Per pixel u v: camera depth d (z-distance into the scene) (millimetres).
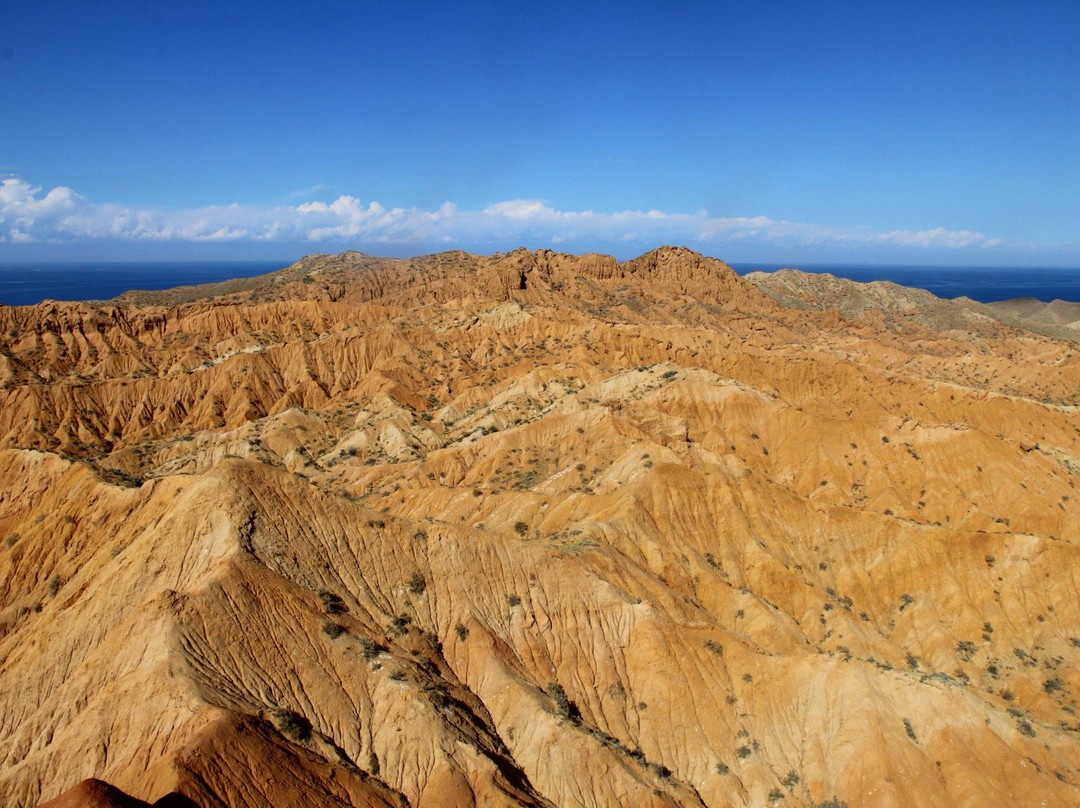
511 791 35188
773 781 42625
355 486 87312
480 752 36250
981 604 60781
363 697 37844
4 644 42625
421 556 48406
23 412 113625
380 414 111062
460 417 116500
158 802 26594
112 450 113125
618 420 85562
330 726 36000
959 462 85125
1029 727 44094
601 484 71875
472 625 45531
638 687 46594
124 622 37219
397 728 36344
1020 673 55938
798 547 66688
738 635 54062
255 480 45719
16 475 60500
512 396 112500
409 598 46031
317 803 30516
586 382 118625
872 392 121812
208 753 29172
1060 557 61188
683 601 55031
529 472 82500
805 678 47031
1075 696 53938
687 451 73375
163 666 33531
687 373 104875
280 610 39281
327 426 110875
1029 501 78812
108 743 32031
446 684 40875
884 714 43875
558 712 41688
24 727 34781
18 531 53438
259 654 36844
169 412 122250
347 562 45812
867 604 63312
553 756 39000
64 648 39094
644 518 63375
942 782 40906
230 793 28656
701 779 42906
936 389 117438
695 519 66125
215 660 35281
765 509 68625
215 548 41594
